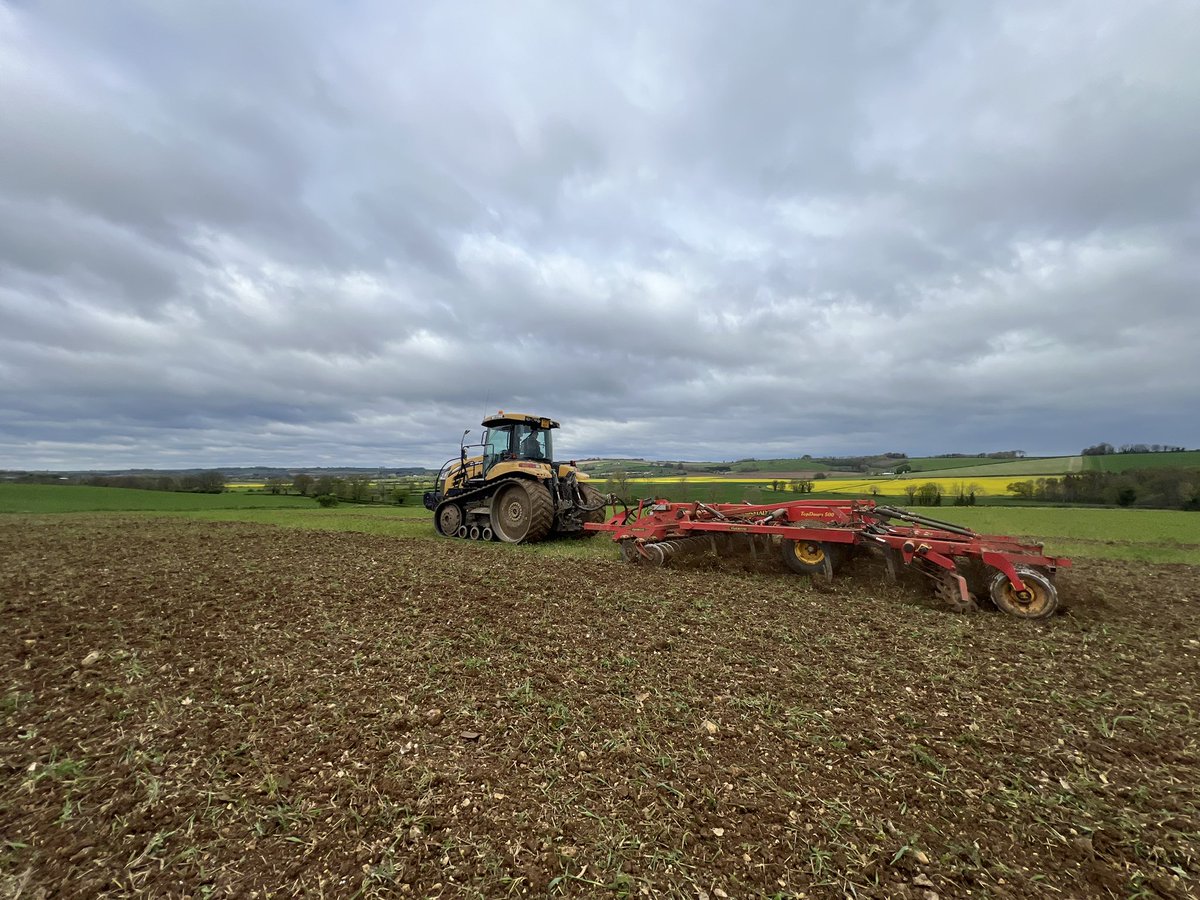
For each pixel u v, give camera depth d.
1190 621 5.21
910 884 1.94
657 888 1.92
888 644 4.41
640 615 5.14
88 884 1.93
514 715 3.12
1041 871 2.01
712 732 2.95
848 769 2.62
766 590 6.29
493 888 1.92
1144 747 2.82
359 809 2.31
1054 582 5.70
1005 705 3.30
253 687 3.49
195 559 8.15
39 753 2.74
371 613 5.11
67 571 7.09
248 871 1.99
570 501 11.27
